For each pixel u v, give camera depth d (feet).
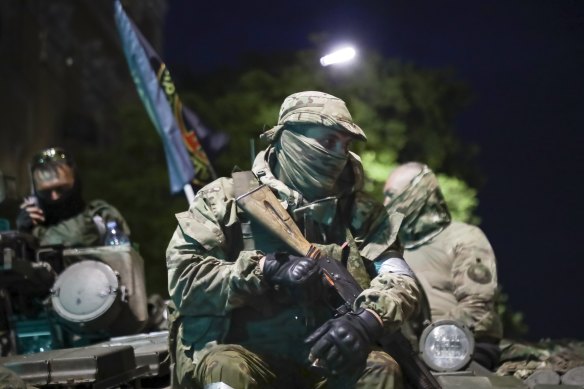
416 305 18.56
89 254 27.53
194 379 18.43
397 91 64.80
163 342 24.30
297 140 18.85
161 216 60.70
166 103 35.42
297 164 18.89
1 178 30.58
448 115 67.51
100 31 81.66
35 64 71.82
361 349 16.99
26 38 70.44
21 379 19.03
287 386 18.53
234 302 17.94
